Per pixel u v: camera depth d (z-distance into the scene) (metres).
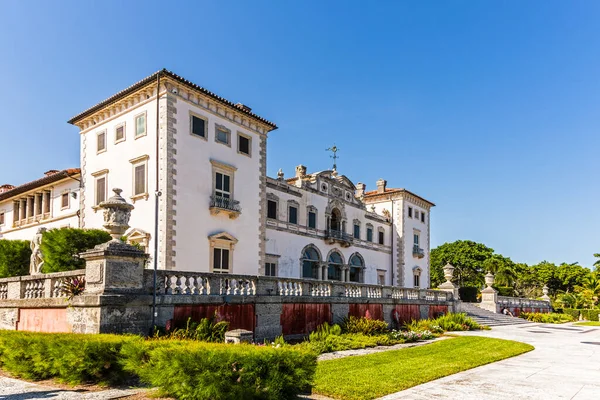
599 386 12.46
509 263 89.38
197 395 8.71
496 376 13.77
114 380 10.75
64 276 15.58
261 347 9.77
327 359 15.90
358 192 54.03
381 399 10.49
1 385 10.92
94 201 31.38
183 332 14.94
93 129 32.34
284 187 39.66
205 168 29.27
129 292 14.23
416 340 23.59
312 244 42.47
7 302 17.94
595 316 60.19
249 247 32.00
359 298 25.95
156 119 27.59
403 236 55.31
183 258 27.03
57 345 10.81
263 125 34.28
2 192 45.16
